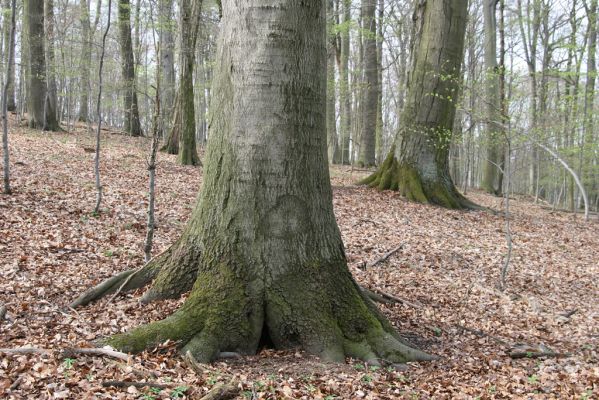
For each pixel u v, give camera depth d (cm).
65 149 1548
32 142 1582
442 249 1029
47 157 1342
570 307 820
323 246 551
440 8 1440
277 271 527
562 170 2714
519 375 523
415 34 1526
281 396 404
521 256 1081
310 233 542
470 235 1195
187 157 1593
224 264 530
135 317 536
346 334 533
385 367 511
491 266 978
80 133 2141
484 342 631
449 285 834
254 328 515
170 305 545
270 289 525
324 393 422
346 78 2402
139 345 465
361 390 435
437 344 607
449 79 1455
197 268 560
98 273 676
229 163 537
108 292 594
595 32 2248
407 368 516
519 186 4384
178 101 1770
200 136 3278
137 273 598
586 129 1952
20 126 1983
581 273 1024
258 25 520
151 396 375
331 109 2558
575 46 1909
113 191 1073
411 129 1505
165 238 859
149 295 566
